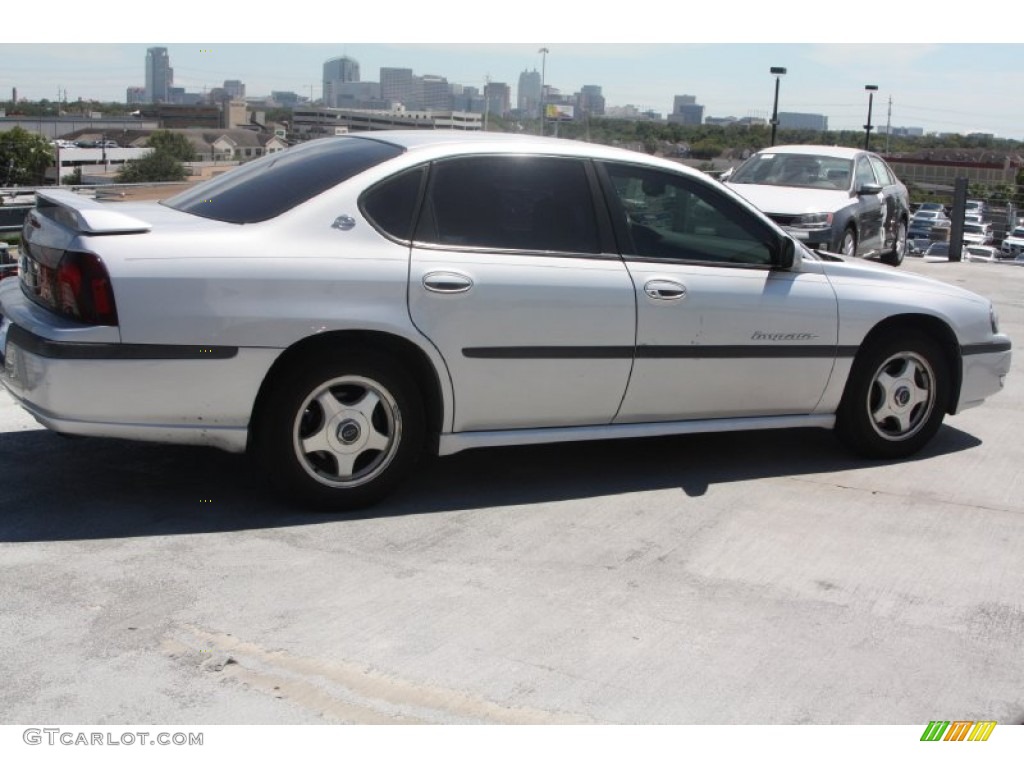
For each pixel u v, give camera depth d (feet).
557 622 11.96
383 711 10.05
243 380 13.55
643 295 15.78
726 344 16.57
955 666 11.44
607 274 15.58
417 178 14.69
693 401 16.67
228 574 12.72
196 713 9.88
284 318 13.55
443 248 14.66
